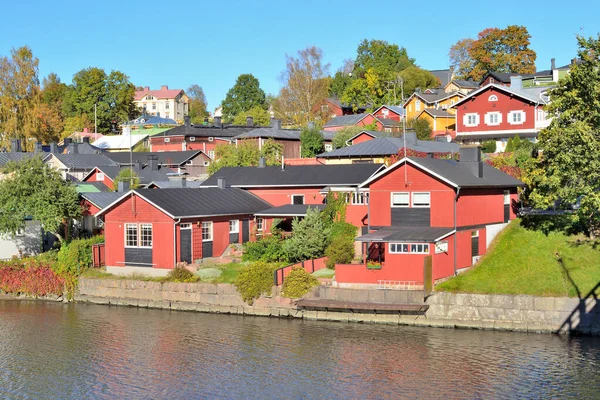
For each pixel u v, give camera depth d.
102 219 55.19
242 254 50.62
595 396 29.86
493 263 43.81
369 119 99.38
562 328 37.56
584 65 42.59
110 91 142.38
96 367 35.81
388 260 41.19
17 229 54.12
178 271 46.84
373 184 45.66
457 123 80.75
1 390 33.00
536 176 44.09
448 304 39.53
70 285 50.38
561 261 41.72
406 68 129.38
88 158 90.94
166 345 38.72
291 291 42.91
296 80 120.38
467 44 136.00
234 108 157.62
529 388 30.91
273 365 34.94
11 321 45.00
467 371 33.00
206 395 31.69
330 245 46.47
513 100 77.12
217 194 55.19
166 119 142.75
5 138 99.12
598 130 41.59
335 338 38.38
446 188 43.34
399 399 30.39
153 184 67.50
